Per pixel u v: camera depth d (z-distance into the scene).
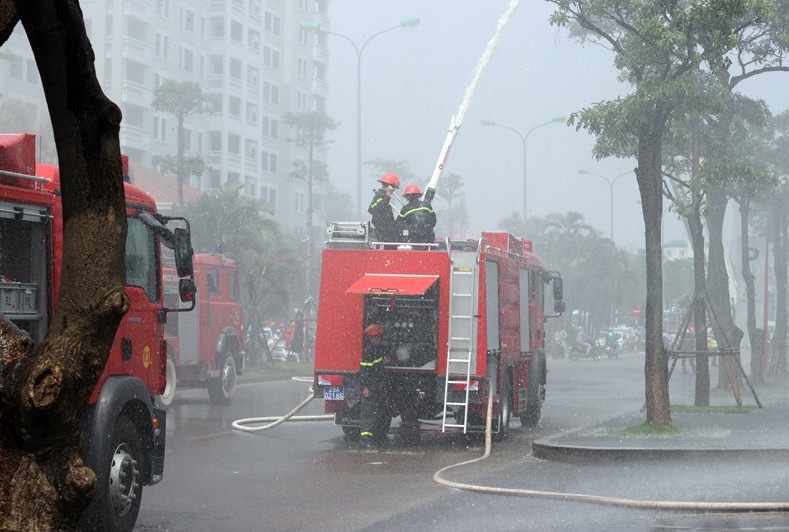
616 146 17.53
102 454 8.24
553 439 14.53
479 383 15.70
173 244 9.68
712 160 20.59
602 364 49.69
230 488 11.26
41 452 5.21
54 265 8.42
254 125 90.44
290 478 12.08
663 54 16.00
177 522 9.22
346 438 16.66
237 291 25.16
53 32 5.18
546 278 20.73
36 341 8.23
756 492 10.34
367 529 8.75
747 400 23.91
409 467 13.18
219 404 23.70
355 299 16.23
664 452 12.87
